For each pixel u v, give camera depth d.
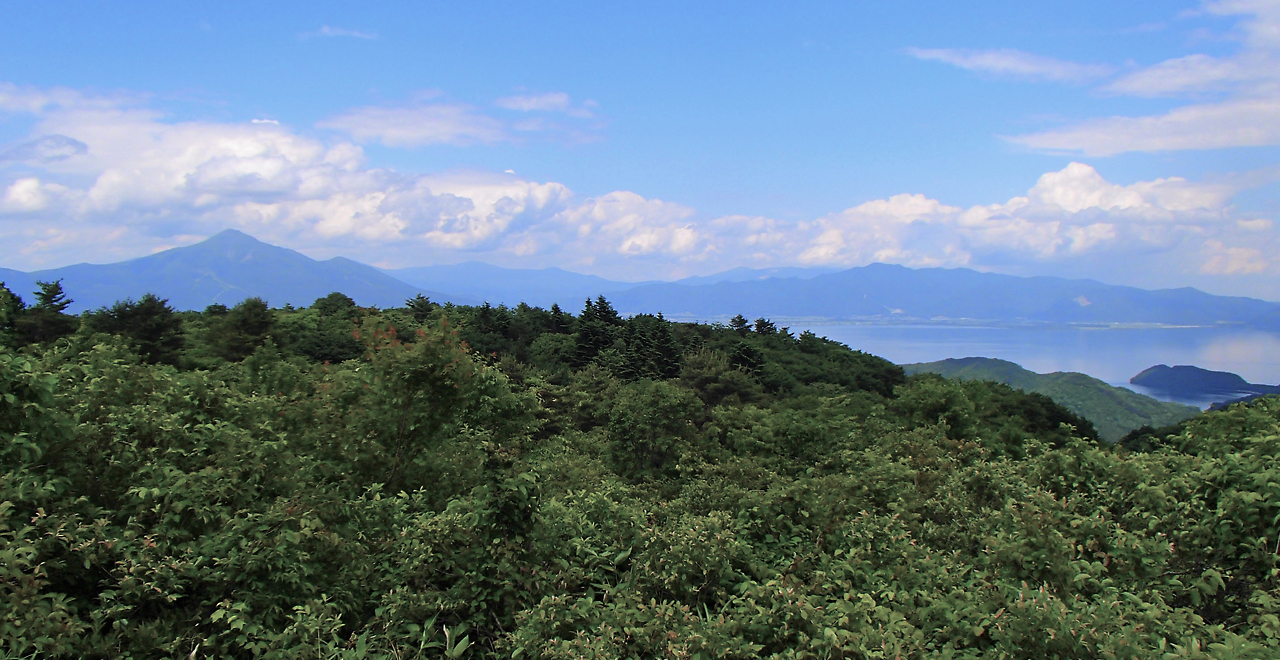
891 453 13.46
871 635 4.60
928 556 6.68
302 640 4.83
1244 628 5.48
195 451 7.39
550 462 14.65
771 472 15.23
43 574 4.56
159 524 5.65
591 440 26.73
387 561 6.49
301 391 12.45
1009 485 8.98
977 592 5.48
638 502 9.67
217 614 4.77
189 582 5.18
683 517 7.46
